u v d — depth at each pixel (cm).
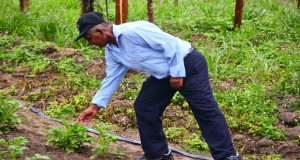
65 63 897
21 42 1019
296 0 1577
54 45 990
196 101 477
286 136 659
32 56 936
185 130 675
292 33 1145
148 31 459
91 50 983
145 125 506
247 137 666
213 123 476
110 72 495
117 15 987
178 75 462
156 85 493
